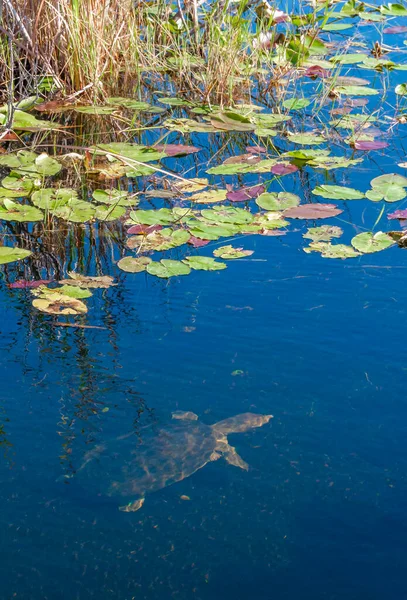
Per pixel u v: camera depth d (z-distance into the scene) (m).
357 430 2.31
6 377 2.57
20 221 3.62
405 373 2.55
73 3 5.06
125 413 2.39
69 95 5.23
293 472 2.17
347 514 2.01
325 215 3.77
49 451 2.24
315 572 1.84
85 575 1.85
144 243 3.53
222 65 5.43
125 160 4.22
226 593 1.79
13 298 3.10
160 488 2.12
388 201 3.89
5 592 1.80
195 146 4.86
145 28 6.10
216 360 2.65
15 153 4.47
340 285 3.13
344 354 2.66
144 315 2.94
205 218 3.76
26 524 2.00
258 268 3.30
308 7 7.06
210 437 2.28
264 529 1.97
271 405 2.43
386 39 6.87
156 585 1.82
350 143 4.71
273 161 4.40
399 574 1.82
